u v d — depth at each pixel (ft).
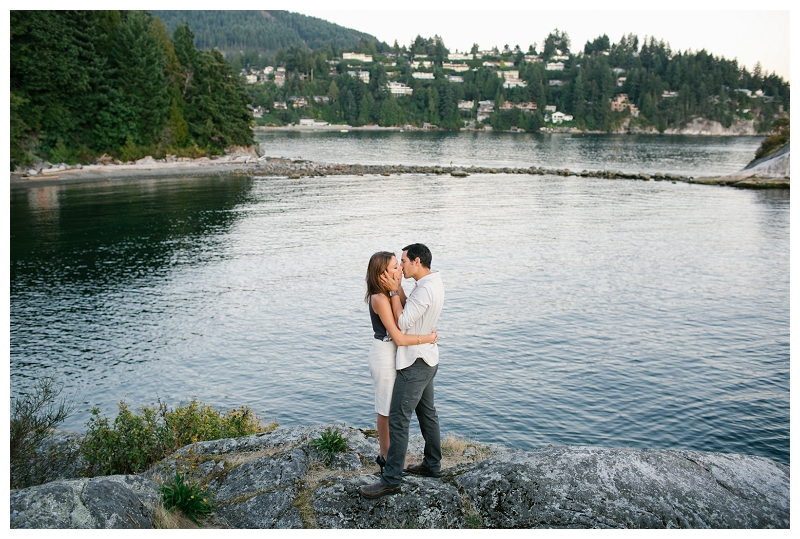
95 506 16.37
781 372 54.80
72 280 89.10
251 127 333.83
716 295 81.41
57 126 235.40
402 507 16.51
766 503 15.58
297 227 137.59
